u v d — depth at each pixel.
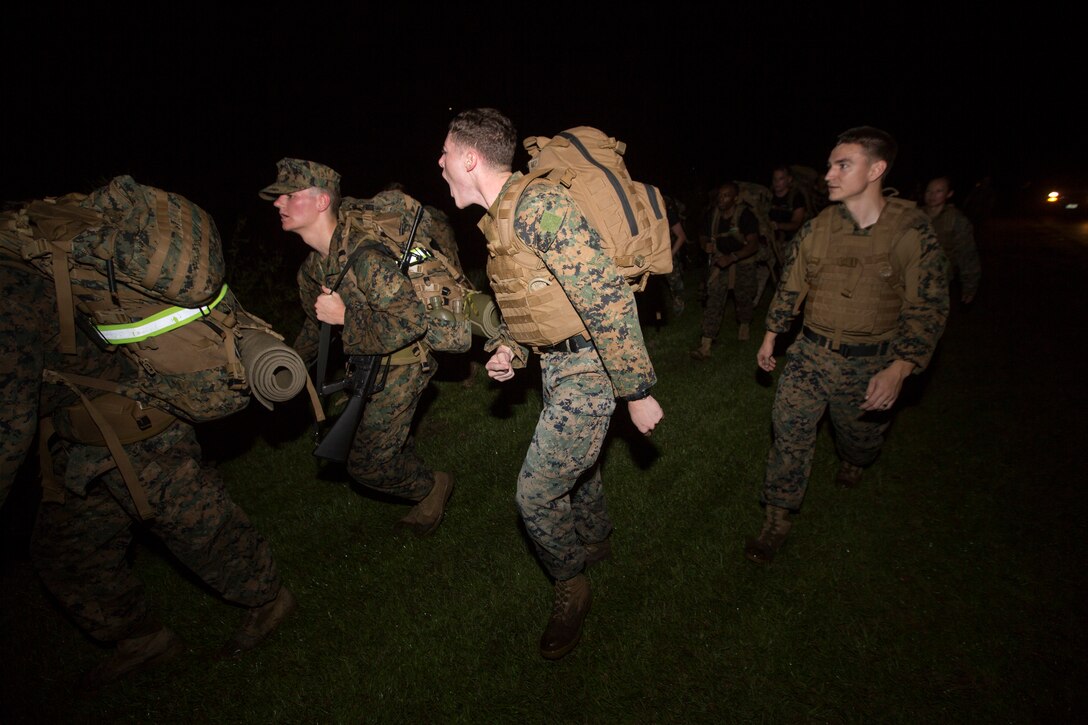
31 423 1.78
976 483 3.62
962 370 5.33
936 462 3.84
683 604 2.75
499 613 2.72
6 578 3.04
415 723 2.29
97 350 2.05
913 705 2.29
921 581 2.87
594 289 1.87
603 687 2.38
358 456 2.79
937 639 2.56
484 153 2.04
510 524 3.28
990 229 15.80
